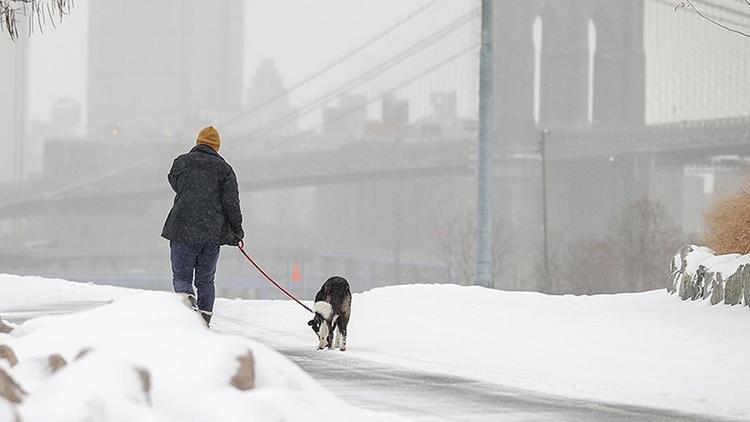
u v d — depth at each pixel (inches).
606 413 253.6
